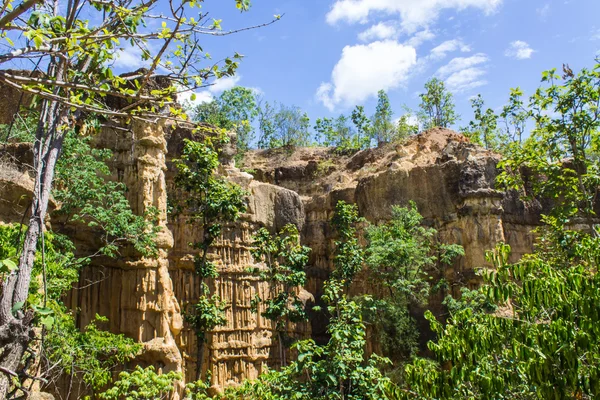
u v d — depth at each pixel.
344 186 49.34
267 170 60.28
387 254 36.34
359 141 82.94
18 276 9.38
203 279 32.06
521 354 10.23
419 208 42.34
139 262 27.86
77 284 27.39
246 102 70.00
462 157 42.06
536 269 11.76
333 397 15.34
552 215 24.55
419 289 39.22
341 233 39.34
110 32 10.07
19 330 8.97
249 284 37.16
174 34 9.02
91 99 10.96
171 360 27.05
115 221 25.55
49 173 10.30
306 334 38.97
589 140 21.41
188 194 35.38
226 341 34.84
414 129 72.06
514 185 23.84
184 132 36.03
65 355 16.09
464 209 39.94
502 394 11.25
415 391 12.29
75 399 24.17
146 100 9.84
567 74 20.42
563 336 9.70
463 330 11.38
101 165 25.66
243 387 23.62
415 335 35.06
